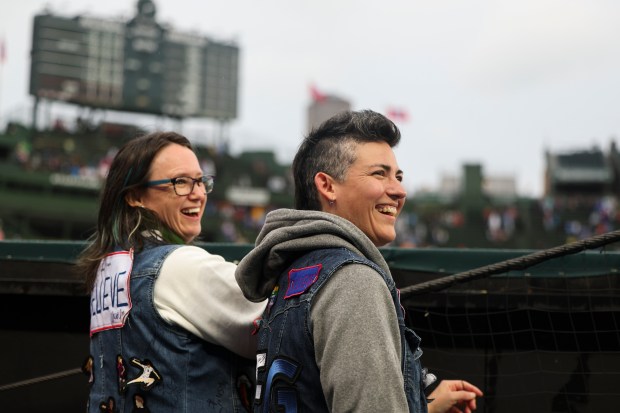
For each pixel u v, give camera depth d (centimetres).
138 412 194
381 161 192
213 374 197
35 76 4009
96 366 207
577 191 4253
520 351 275
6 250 290
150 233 215
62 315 301
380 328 164
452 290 273
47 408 297
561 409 269
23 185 3253
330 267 174
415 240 3684
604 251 262
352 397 158
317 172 196
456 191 4222
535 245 3712
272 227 194
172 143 224
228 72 4522
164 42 4356
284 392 173
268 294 192
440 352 282
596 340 268
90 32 4150
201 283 199
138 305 200
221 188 3791
